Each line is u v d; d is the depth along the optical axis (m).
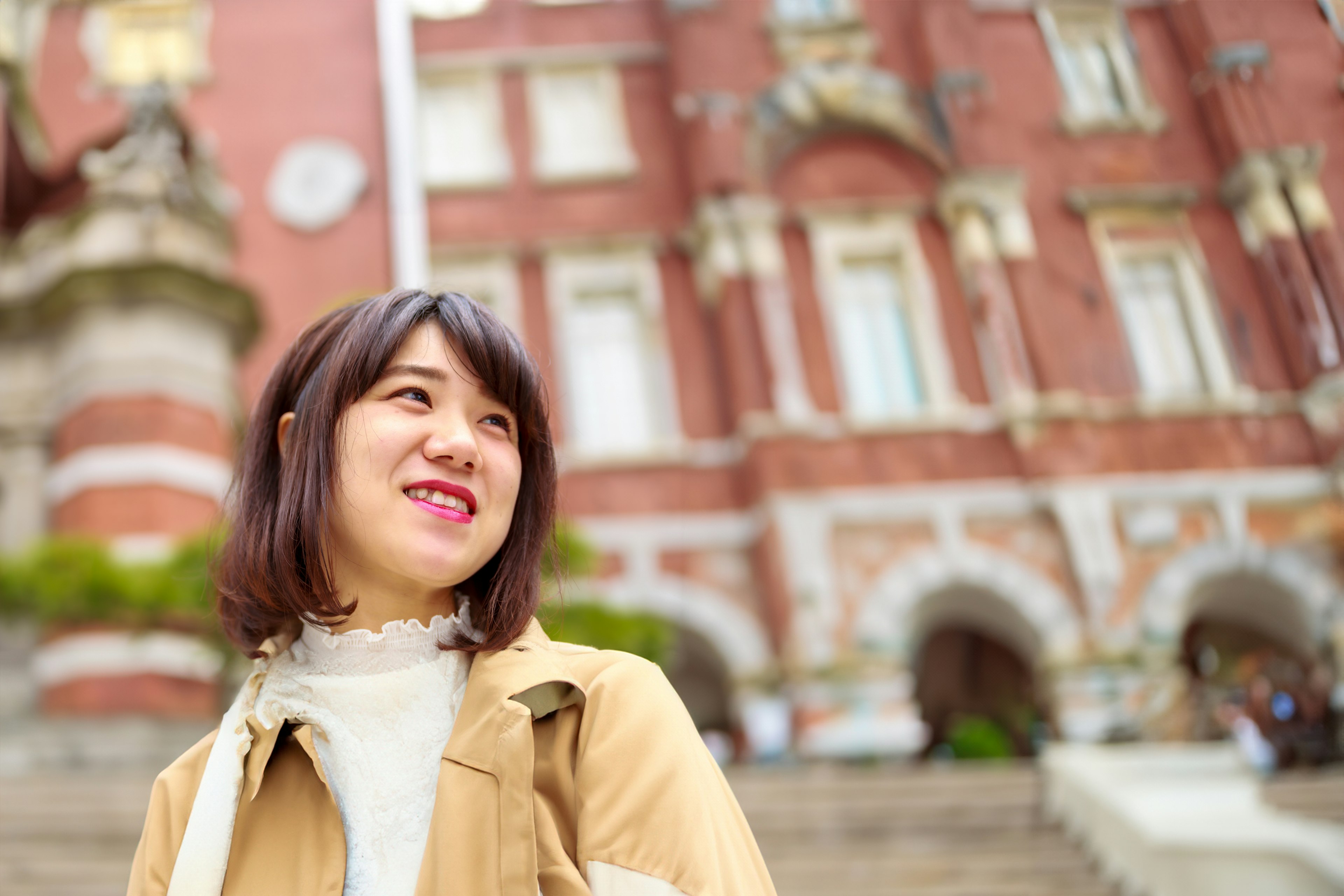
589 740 0.80
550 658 0.87
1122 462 7.71
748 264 9.12
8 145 8.48
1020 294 8.27
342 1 9.10
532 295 9.32
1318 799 5.07
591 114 9.82
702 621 8.62
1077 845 4.63
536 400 0.97
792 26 9.50
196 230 8.35
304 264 8.40
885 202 9.17
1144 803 4.27
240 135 8.77
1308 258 5.59
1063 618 7.96
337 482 0.89
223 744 0.89
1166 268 7.20
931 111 8.91
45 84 8.93
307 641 0.95
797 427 8.67
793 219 9.24
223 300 8.26
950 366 8.71
